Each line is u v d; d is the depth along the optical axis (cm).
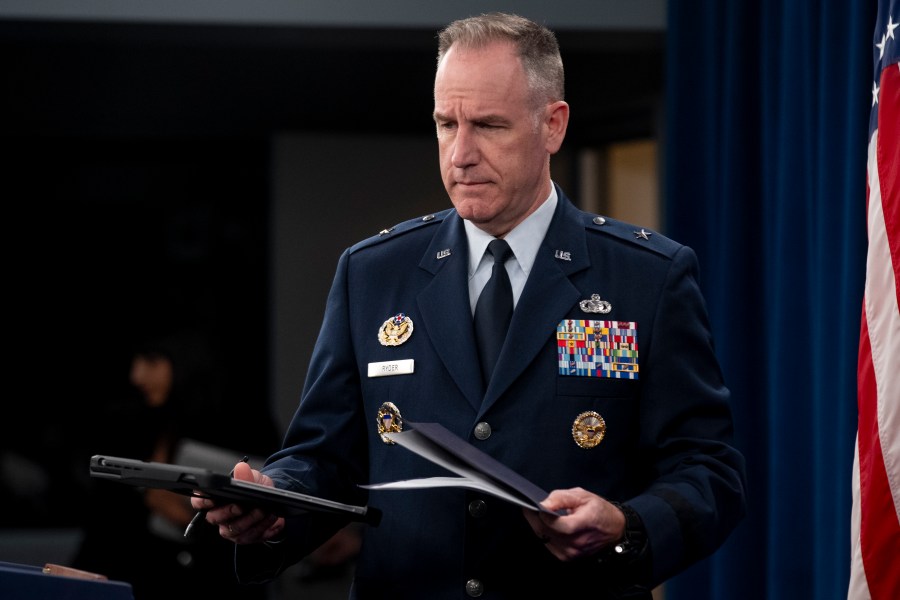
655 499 295
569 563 310
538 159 316
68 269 1061
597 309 319
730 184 589
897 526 384
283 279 1016
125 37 671
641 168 875
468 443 288
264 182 1072
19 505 1034
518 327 316
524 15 671
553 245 326
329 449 328
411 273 334
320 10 662
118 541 655
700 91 625
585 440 310
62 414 1052
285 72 834
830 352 491
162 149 1064
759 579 572
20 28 658
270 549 313
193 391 729
